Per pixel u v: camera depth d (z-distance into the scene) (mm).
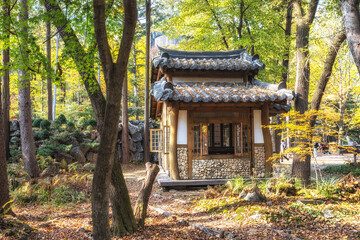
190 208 8336
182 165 11273
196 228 6457
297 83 10875
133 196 10742
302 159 9516
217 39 17781
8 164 13508
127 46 4293
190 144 11312
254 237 5617
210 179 11266
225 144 12375
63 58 6359
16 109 25016
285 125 9109
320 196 7875
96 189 4434
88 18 6258
